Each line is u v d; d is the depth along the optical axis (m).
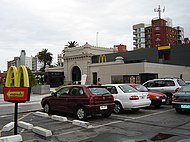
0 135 7.39
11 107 15.72
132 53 40.50
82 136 7.15
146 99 11.68
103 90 10.34
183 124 8.67
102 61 43.56
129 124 8.93
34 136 7.26
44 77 45.94
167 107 14.21
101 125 8.81
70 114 11.74
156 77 31.22
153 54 38.31
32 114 12.18
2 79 39.00
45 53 84.06
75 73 48.34
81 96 9.89
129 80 32.28
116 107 11.66
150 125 8.63
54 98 11.56
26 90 6.47
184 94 11.11
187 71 37.44
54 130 8.05
